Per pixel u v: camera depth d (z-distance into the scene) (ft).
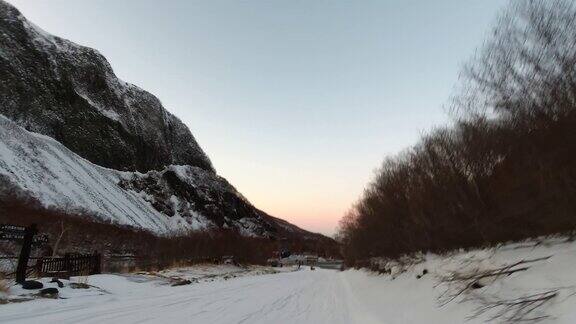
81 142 346.13
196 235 187.01
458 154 36.06
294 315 41.98
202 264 145.79
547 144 22.93
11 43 344.08
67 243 122.93
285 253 423.64
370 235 92.32
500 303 22.81
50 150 270.67
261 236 441.27
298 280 113.91
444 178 39.81
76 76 389.60
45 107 332.19
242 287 74.74
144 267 99.66
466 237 39.22
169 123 521.65
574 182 21.84
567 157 22.08
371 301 55.01
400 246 64.95
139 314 34.68
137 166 400.67
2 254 74.18
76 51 413.39
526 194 26.30
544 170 23.53
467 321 24.39
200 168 484.33
